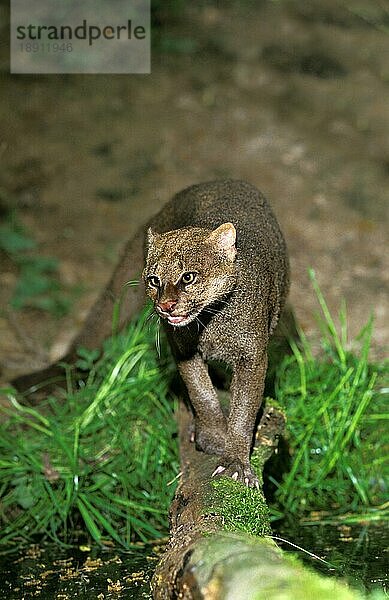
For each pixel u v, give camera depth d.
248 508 5.46
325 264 11.60
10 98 14.12
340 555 6.55
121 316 8.14
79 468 7.36
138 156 13.36
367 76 14.87
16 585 6.21
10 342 10.13
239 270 6.02
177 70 14.89
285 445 7.69
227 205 6.70
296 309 10.65
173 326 5.87
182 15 16.03
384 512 7.49
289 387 8.09
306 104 14.29
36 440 7.56
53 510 7.17
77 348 8.30
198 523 5.10
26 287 10.92
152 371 7.96
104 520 7.05
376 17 16.14
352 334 10.04
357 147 13.52
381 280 11.21
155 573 4.96
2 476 7.32
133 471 7.48
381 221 12.34
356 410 7.98
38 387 8.21
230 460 6.00
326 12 16.30
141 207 12.63
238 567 4.09
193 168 13.20
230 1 16.47
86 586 6.13
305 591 3.88
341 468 7.78
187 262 5.72
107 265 11.73
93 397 7.89
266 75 14.86
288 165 13.21
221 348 6.13
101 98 14.27
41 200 12.70
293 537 7.06
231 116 14.02
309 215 12.43
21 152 13.30
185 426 6.98
